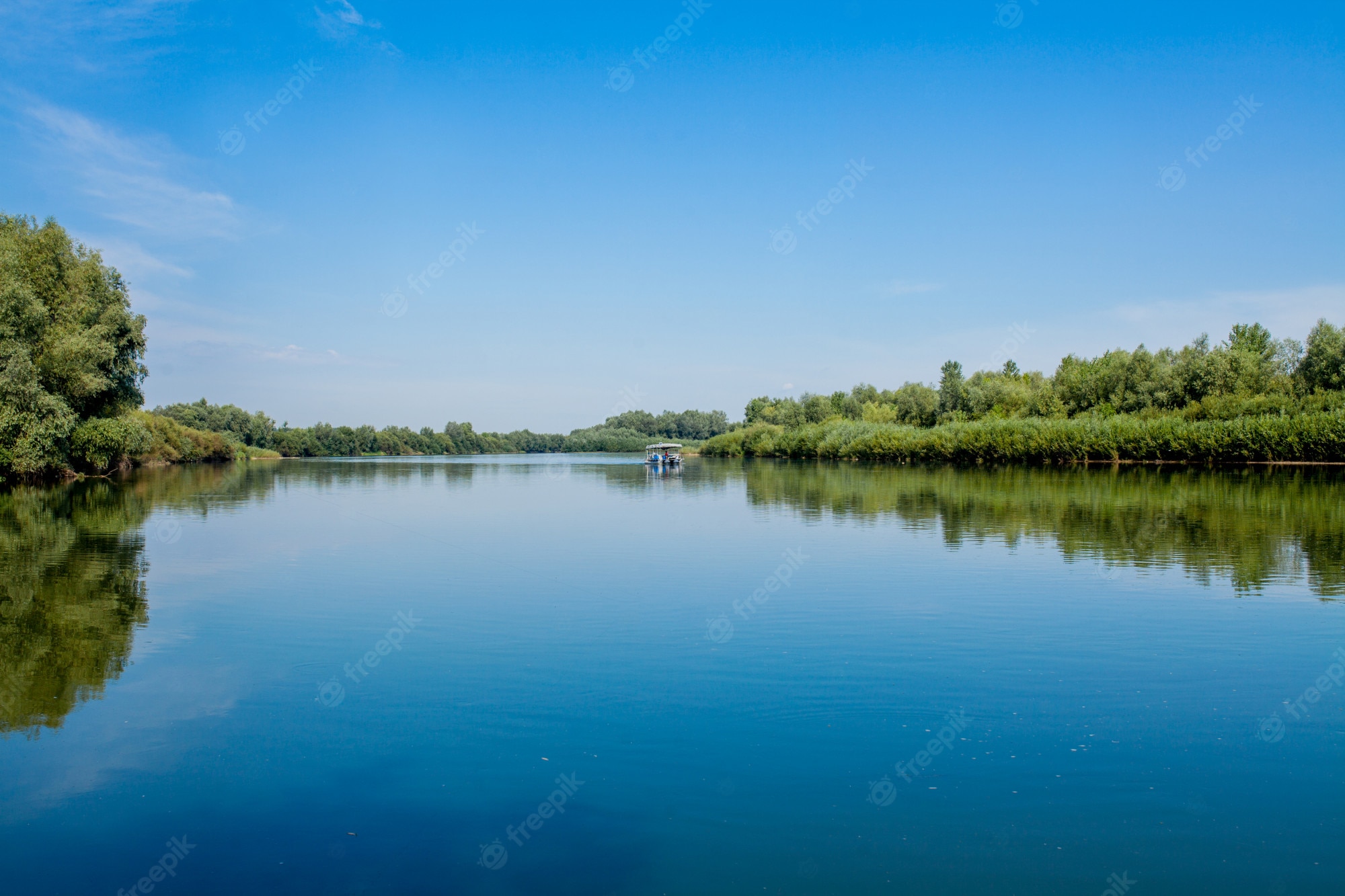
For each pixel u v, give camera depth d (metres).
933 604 16.91
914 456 89.12
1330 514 32.03
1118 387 80.00
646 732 10.02
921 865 7.07
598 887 6.79
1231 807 8.10
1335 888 6.75
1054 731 10.05
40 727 10.32
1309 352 64.31
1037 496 41.50
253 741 9.86
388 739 9.86
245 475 80.19
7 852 7.38
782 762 9.15
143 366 58.81
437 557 24.06
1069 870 7.02
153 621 15.85
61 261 54.75
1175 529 27.98
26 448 46.97
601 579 20.28
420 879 6.93
